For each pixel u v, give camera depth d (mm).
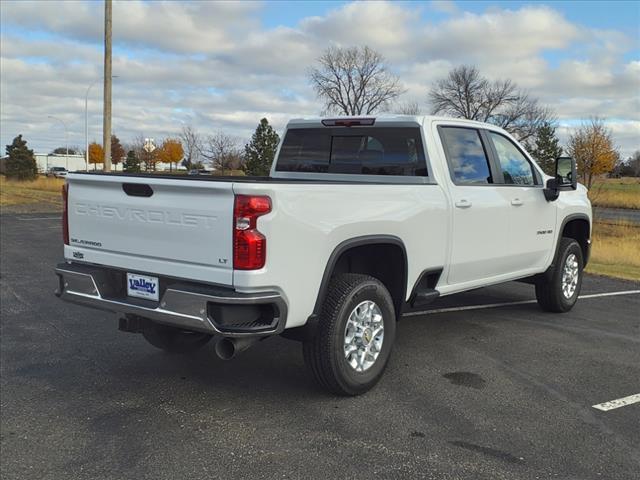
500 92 58781
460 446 3666
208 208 3729
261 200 3621
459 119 5605
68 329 6293
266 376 4883
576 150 37062
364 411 4172
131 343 5809
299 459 3496
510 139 6234
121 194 4184
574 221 7375
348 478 3293
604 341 6020
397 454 3557
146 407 4254
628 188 42281
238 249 3619
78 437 3789
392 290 4863
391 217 4535
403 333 6215
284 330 4113
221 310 3656
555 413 4184
